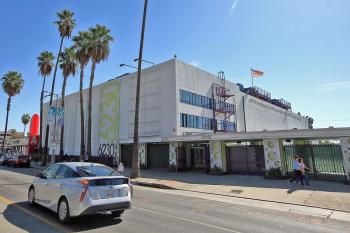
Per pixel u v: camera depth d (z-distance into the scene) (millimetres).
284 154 20312
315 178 18609
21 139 68875
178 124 29938
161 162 30141
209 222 7922
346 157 16672
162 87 31859
